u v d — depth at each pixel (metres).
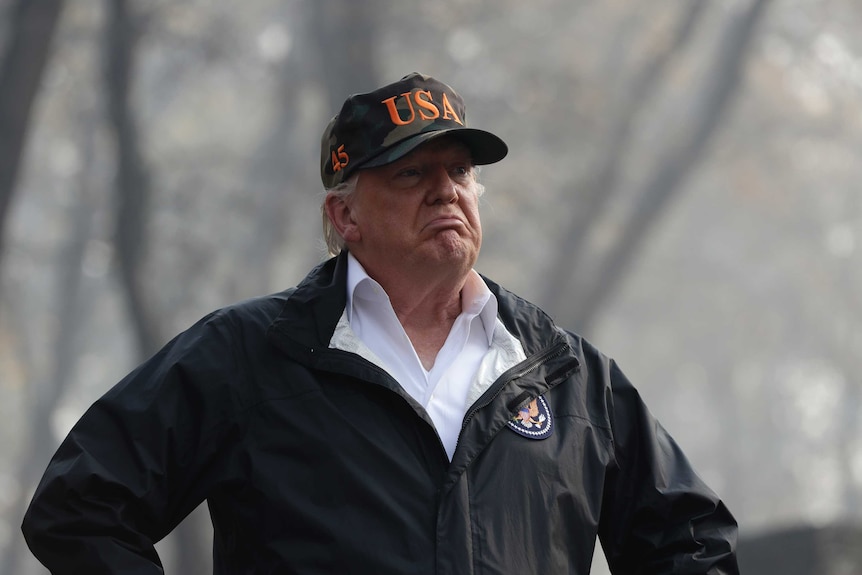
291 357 6.42
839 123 70.62
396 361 6.59
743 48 58.59
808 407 124.62
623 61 62.88
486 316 6.78
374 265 6.78
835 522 24.06
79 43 61.66
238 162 67.75
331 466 6.16
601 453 6.63
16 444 92.19
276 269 71.25
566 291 57.62
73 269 79.00
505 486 6.24
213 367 6.41
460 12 59.38
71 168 82.94
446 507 6.11
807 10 67.19
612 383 6.93
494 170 59.34
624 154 59.19
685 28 59.72
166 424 6.34
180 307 60.31
